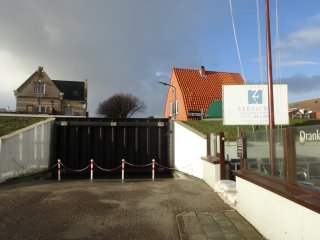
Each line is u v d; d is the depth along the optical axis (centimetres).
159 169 1769
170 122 1783
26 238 582
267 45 1167
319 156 446
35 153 1493
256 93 1562
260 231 618
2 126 1645
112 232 625
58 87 5653
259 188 626
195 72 3719
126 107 6425
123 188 1098
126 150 1758
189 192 1031
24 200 873
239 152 833
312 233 429
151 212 773
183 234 610
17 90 5122
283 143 569
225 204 858
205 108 3250
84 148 1738
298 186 511
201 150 1455
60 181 1316
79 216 727
